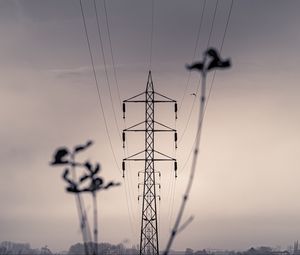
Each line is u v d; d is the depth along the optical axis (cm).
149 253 9638
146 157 9938
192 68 898
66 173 981
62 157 969
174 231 942
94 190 997
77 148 973
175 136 9888
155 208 9800
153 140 9969
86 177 992
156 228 9731
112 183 1005
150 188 9869
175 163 9706
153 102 10000
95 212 1018
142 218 9756
